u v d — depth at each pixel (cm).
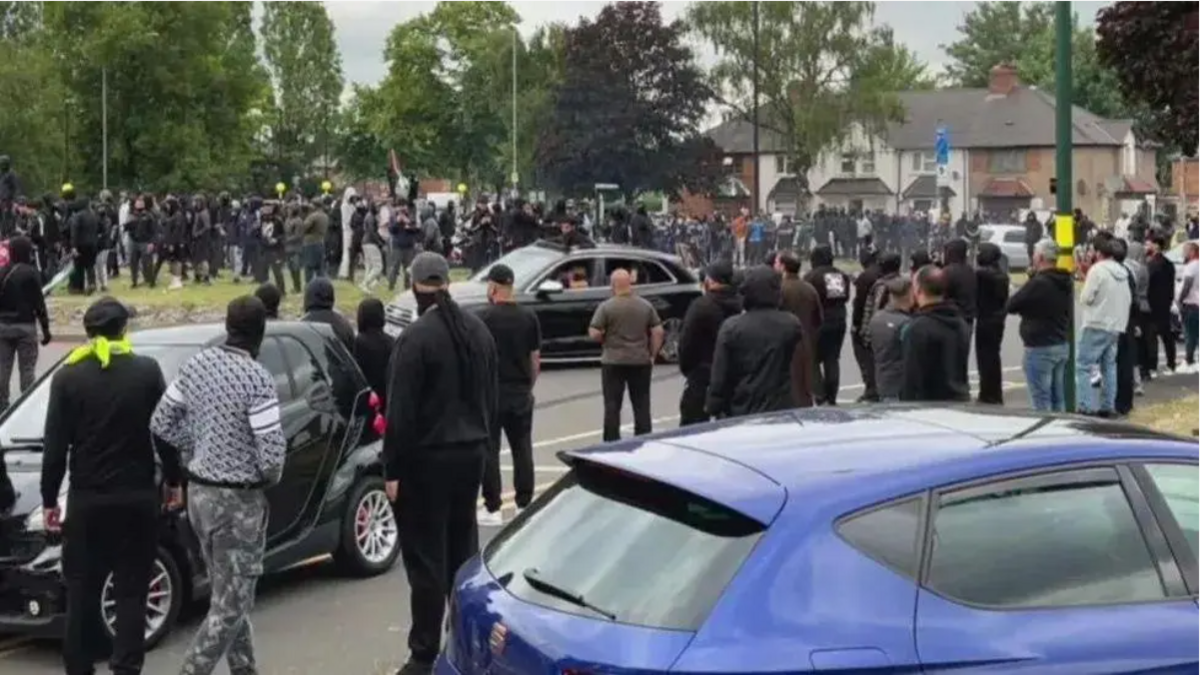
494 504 912
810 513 411
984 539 427
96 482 684
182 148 8169
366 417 960
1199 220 2108
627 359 1284
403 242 2856
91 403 680
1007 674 406
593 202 6494
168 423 675
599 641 397
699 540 415
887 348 1250
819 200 9312
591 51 7306
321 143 12119
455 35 9612
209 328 927
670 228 4619
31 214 2947
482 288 2077
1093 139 8725
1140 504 454
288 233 2788
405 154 9619
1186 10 1455
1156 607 438
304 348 930
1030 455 447
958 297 1461
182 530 812
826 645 392
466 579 467
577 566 433
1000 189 8856
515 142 7594
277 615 878
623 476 450
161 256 2988
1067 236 1370
